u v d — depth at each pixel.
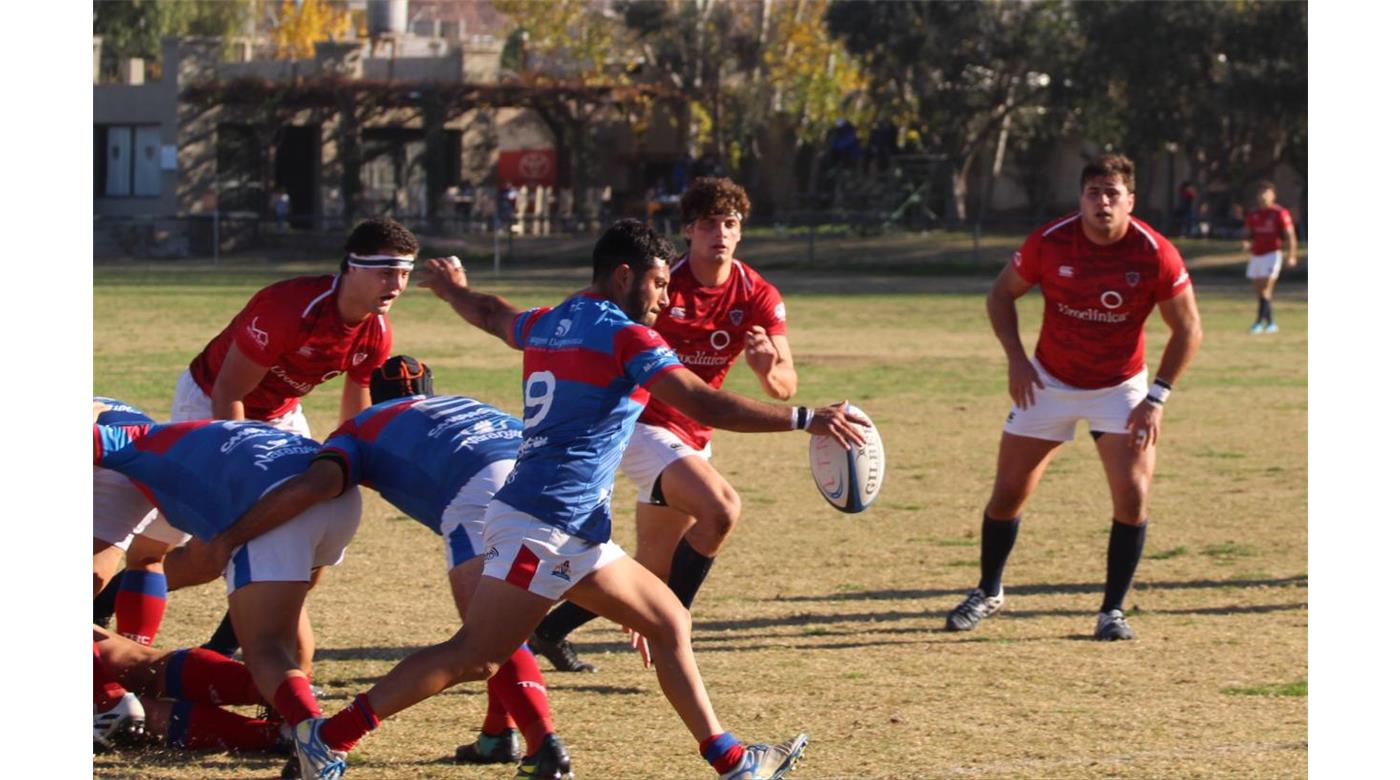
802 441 27.92
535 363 9.84
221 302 57.31
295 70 103.88
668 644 9.83
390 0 106.94
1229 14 83.12
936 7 89.81
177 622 14.55
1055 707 11.99
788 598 16.09
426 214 99.50
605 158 114.56
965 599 15.55
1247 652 13.79
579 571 9.59
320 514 10.43
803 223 94.50
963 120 93.06
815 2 99.25
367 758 10.92
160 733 11.05
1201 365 39.50
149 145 103.94
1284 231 48.25
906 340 45.50
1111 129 90.94
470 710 12.15
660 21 100.25
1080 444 27.62
